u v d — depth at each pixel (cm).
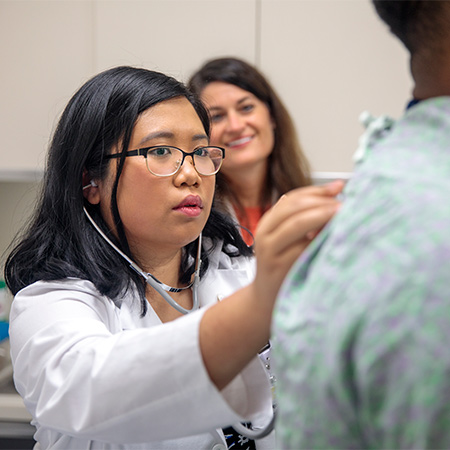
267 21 194
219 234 116
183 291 107
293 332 42
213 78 182
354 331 38
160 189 90
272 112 188
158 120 91
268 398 72
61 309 83
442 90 47
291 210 53
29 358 79
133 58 196
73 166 95
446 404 34
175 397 62
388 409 36
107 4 194
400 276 37
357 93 196
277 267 53
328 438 39
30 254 99
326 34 193
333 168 200
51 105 198
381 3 48
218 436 88
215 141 183
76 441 87
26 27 195
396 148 45
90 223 97
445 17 44
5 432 169
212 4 194
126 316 94
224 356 61
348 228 42
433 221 37
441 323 35
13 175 201
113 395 65
